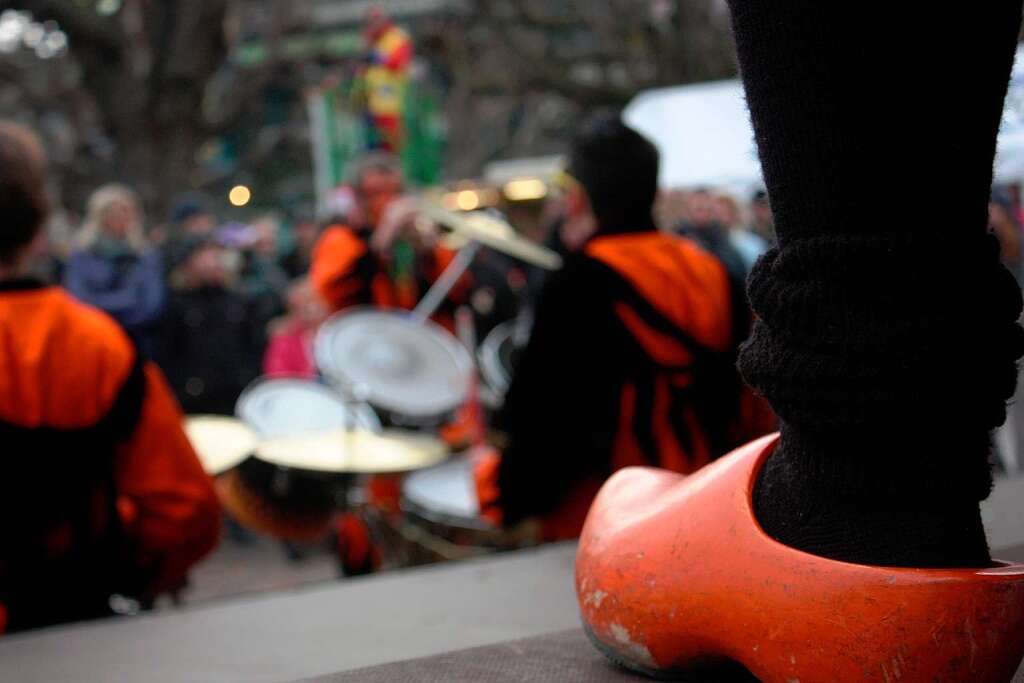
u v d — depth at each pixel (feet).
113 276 19.71
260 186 74.79
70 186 46.60
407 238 16.06
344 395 12.77
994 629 2.79
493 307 16.60
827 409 2.83
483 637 4.77
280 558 21.54
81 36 39.58
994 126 2.82
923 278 2.72
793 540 3.05
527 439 7.68
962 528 2.95
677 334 7.70
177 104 40.52
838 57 2.73
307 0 48.85
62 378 6.29
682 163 17.79
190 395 22.12
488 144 71.72
